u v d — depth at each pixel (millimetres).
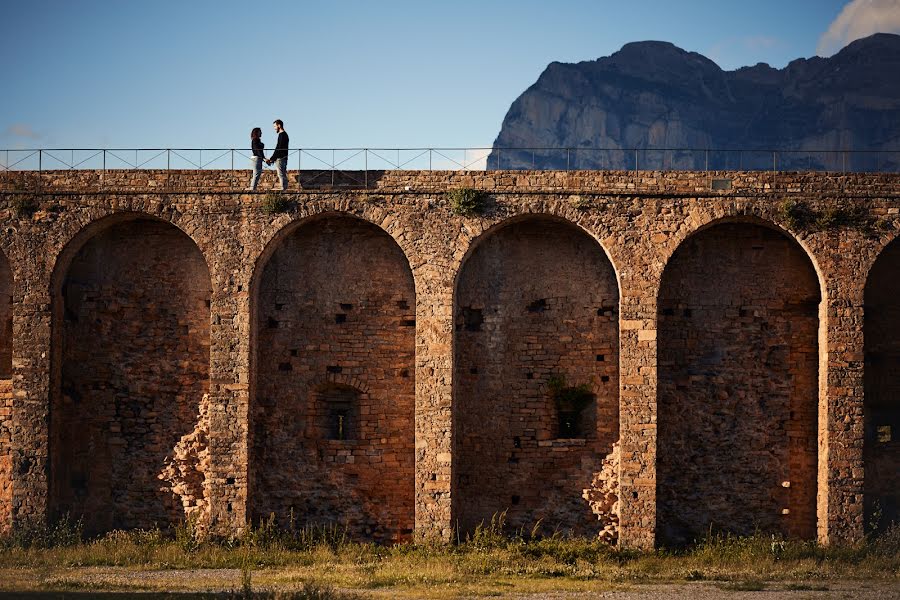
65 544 29328
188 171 29859
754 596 21719
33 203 30062
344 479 30234
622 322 28734
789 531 29750
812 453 29844
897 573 25297
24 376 29688
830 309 28750
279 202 29469
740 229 30391
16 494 29500
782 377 30062
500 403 30312
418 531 28641
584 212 29125
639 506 28266
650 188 29094
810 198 29047
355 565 26250
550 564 26359
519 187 29281
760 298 30250
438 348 28875
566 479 29953
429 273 29125
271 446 30250
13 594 20703
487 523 30016
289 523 29984
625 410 28484
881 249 28812
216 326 29375
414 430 29969
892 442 30469
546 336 30375
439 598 20750
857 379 28578
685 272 30391
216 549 28016
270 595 20375
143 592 21234
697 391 30094
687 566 26406
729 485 29906
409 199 29375
